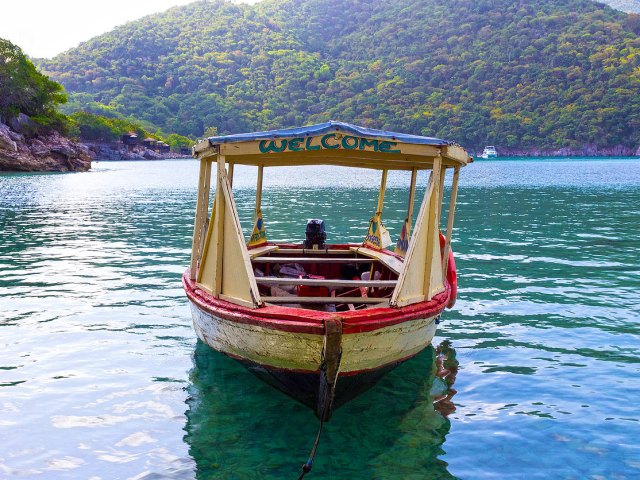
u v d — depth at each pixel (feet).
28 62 274.77
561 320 30.96
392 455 17.95
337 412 20.90
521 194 125.18
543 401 21.61
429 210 21.65
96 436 18.95
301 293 25.61
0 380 23.25
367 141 20.03
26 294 36.29
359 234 62.54
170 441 18.71
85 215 82.64
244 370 24.40
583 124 581.53
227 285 21.86
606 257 48.52
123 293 36.63
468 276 41.60
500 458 17.75
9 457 17.67
